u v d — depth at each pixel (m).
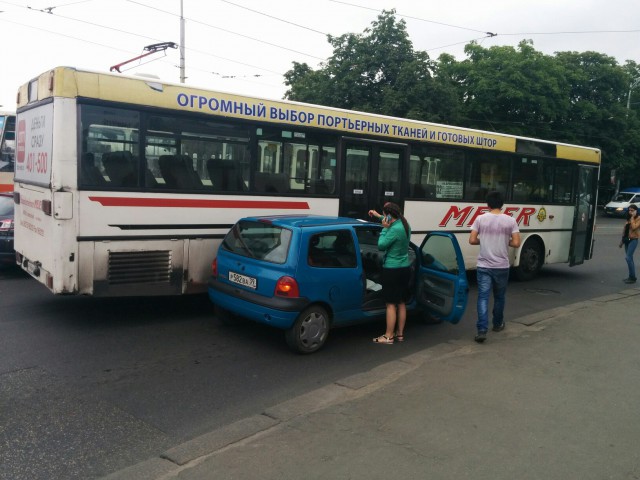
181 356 6.11
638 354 6.25
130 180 6.86
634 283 12.43
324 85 26.22
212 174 7.52
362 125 9.06
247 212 7.88
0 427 4.24
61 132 6.35
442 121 24.70
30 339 6.43
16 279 9.59
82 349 6.18
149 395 4.99
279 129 8.12
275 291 6.04
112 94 6.64
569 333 7.12
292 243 6.11
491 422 4.34
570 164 12.75
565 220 12.83
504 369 5.62
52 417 4.45
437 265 7.00
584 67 37.53
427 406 4.63
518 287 11.45
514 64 29.89
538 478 3.51
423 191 10.09
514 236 6.88
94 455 3.86
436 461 3.70
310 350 6.31
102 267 6.73
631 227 12.34
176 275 7.30
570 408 4.66
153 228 7.06
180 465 3.65
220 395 5.06
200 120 7.36
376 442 3.96
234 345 6.57
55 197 6.36
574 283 12.25
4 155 13.35
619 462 3.74
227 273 6.68
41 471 3.63
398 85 24.67
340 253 6.51
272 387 5.30
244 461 3.68
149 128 6.95
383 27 25.20
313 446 3.89
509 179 11.50
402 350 6.61
